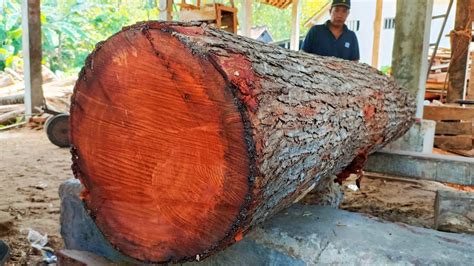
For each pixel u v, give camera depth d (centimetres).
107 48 149
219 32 162
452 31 761
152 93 144
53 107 851
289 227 186
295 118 154
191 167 143
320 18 1762
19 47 1252
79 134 163
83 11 1617
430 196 394
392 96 300
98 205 166
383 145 338
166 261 156
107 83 152
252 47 166
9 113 813
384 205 367
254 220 153
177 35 136
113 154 157
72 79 1077
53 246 284
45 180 441
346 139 214
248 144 130
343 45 489
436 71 989
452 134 667
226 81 131
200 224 145
